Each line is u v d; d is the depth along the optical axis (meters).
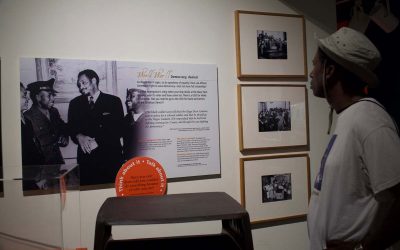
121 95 1.69
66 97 1.61
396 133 1.10
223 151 1.91
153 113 1.75
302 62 2.09
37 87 1.57
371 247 1.04
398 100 2.00
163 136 1.77
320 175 1.27
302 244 2.10
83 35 1.65
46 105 1.58
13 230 1.22
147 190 1.71
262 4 2.01
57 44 1.61
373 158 1.07
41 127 1.57
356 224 1.13
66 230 1.38
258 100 1.97
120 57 1.71
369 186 1.12
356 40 1.18
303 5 2.12
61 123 1.60
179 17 1.82
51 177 1.24
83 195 1.64
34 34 1.58
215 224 1.85
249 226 1.00
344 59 1.18
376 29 2.09
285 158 2.04
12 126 1.55
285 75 2.04
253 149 1.96
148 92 1.74
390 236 1.01
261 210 1.98
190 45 1.84
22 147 1.55
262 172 1.99
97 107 1.65
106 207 1.10
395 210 1.00
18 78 1.55
